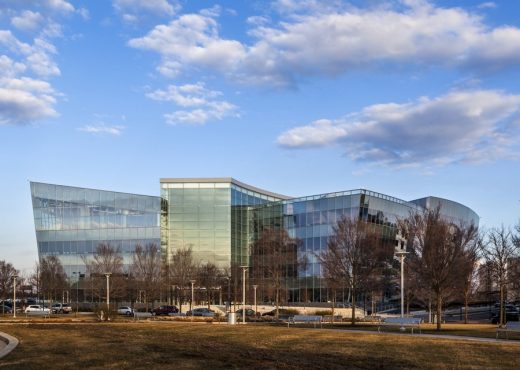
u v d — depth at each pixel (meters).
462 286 49.47
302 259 77.44
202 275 79.12
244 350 23.19
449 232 44.38
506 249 52.81
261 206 90.81
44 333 31.58
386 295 72.81
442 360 20.11
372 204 76.56
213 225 91.25
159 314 69.81
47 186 94.88
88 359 19.42
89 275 83.94
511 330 32.81
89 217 93.25
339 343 26.25
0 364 17.94
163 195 92.69
